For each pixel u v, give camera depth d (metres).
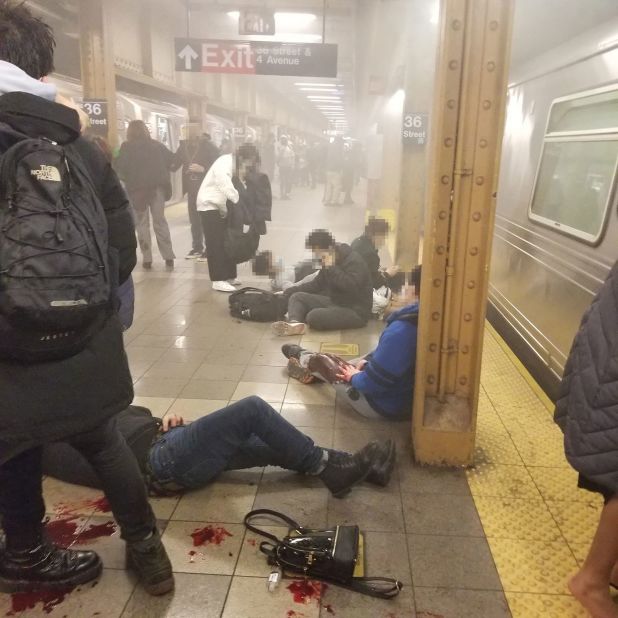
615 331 1.69
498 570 2.13
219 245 5.92
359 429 3.16
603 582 1.86
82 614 1.91
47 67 1.70
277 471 2.74
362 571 2.11
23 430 1.56
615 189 3.12
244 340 4.59
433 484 2.65
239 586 2.04
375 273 5.39
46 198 1.47
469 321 2.67
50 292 1.45
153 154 6.74
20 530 1.91
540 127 4.54
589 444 1.71
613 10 3.29
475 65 2.35
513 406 3.43
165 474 2.45
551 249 3.98
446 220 2.52
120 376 1.75
